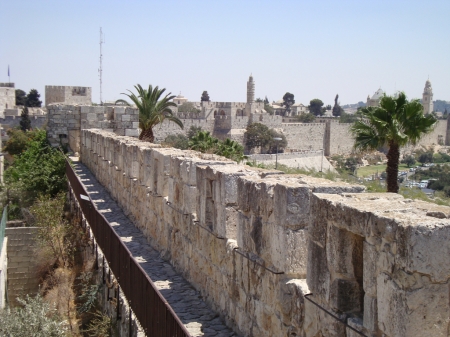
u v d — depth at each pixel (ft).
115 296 41.24
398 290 15.79
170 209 44.60
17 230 76.79
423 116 70.23
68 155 113.91
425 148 334.03
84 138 110.42
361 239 19.52
